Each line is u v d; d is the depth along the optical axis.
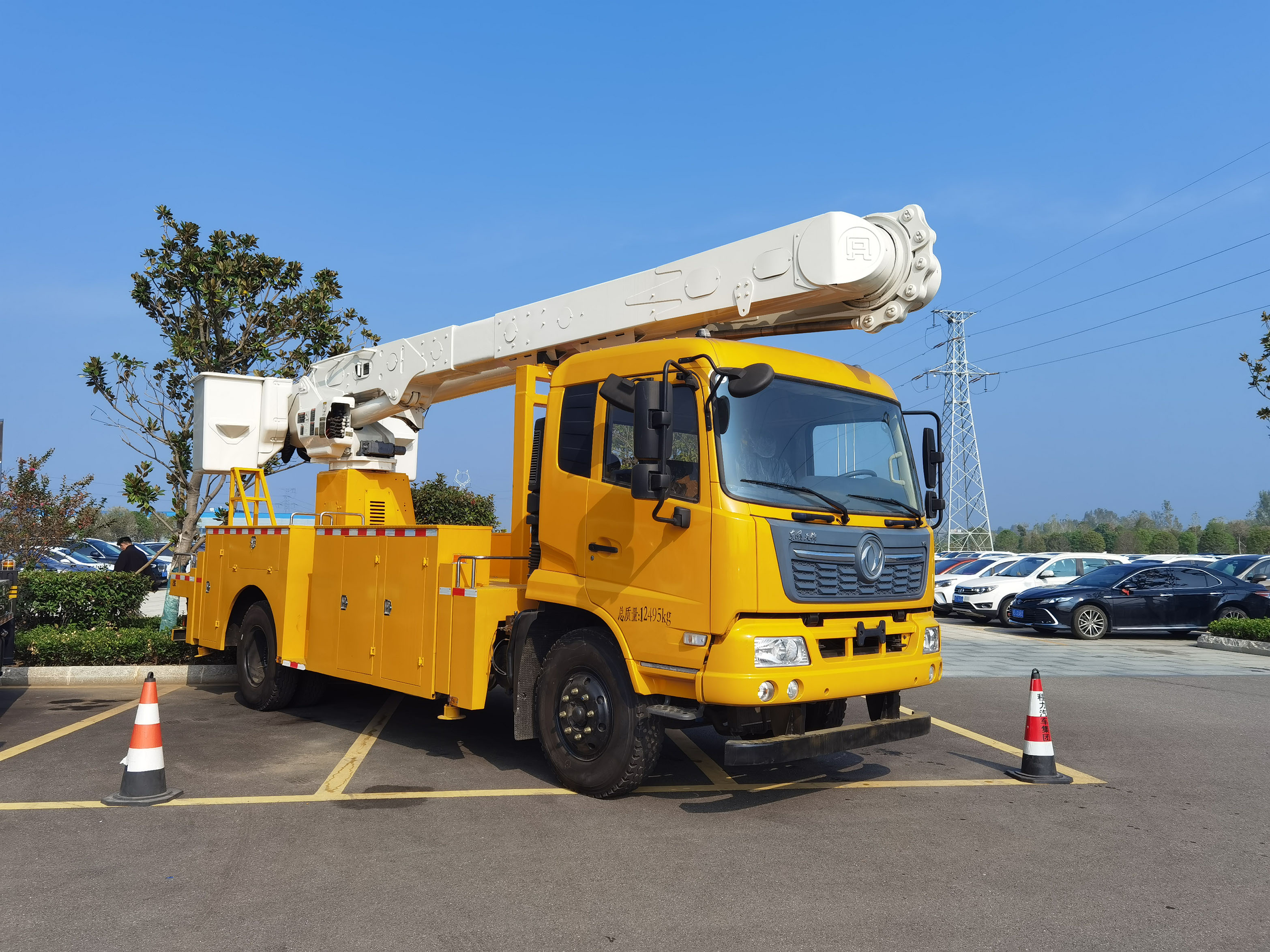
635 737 5.81
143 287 13.32
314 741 7.72
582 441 6.40
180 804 5.77
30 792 5.99
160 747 5.93
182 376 13.59
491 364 8.09
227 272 13.29
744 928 3.99
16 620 11.37
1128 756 7.47
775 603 5.36
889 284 5.83
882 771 6.99
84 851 4.88
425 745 7.64
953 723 8.91
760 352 5.96
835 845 5.13
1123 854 5.03
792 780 6.70
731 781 6.64
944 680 11.81
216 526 10.16
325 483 9.63
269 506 10.48
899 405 6.81
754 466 5.60
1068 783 6.59
